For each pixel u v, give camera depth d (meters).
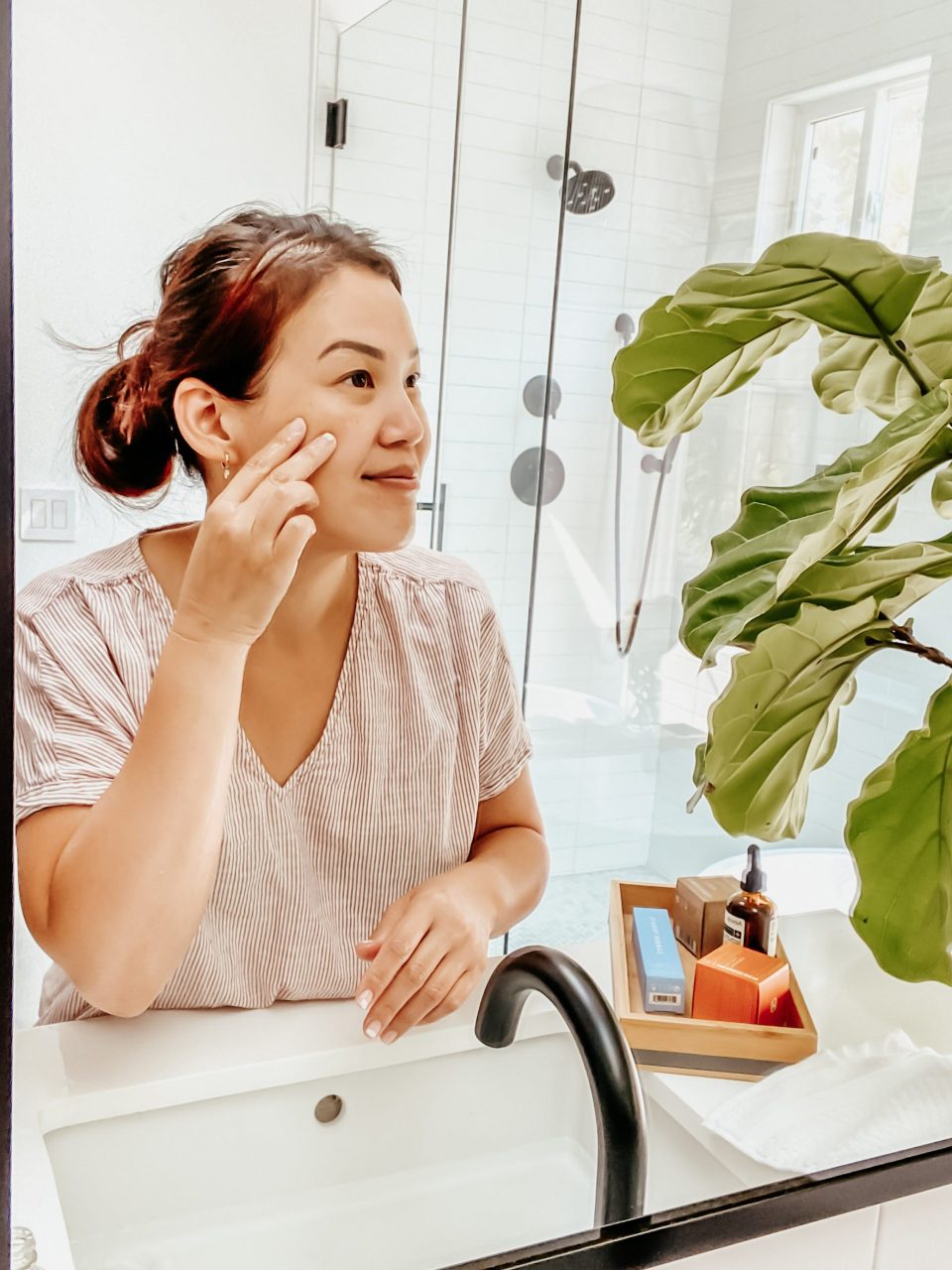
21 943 0.47
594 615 0.65
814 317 0.68
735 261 0.66
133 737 0.47
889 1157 0.67
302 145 0.50
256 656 0.52
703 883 0.68
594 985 0.59
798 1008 0.69
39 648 0.46
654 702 0.67
